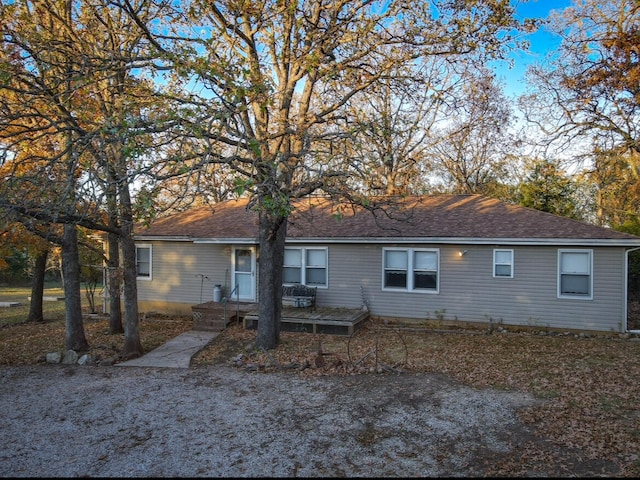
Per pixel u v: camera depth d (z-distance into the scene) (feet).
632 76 54.95
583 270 43.78
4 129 32.89
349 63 37.52
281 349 38.63
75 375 32.55
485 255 47.09
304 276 53.93
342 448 19.85
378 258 51.16
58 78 31.42
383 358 35.17
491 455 18.85
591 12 61.21
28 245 50.75
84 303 78.74
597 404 24.14
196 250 58.75
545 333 44.37
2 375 32.86
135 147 23.44
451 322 48.42
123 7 31.14
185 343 42.42
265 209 28.30
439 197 60.54
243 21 36.91
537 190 78.79
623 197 85.66
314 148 40.11
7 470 18.15
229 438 21.06
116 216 35.94
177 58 27.99
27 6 32.40
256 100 31.17
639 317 51.31
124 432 21.95
